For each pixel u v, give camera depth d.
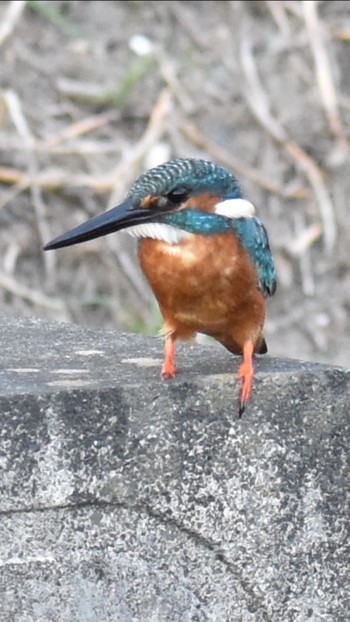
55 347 8.04
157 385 6.57
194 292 6.86
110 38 18.30
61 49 17.98
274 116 17.98
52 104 17.44
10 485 6.28
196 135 17.45
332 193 17.64
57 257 16.45
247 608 6.98
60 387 6.44
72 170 16.86
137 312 16.31
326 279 17.09
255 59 18.45
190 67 18.19
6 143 16.84
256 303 7.02
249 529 6.89
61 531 6.46
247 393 6.75
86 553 6.52
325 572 7.09
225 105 17.91
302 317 16.84
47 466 6.34
